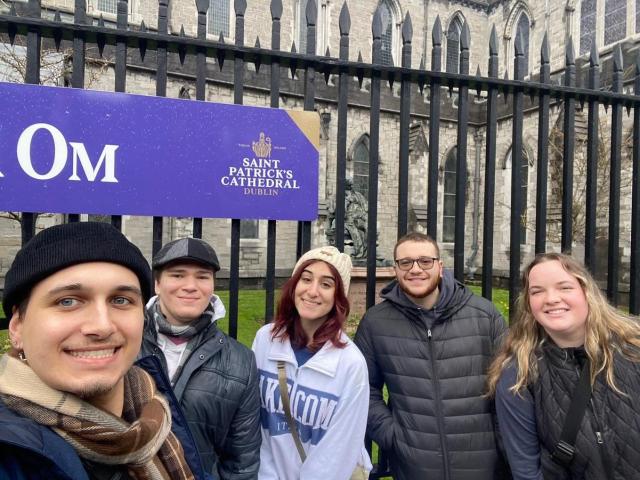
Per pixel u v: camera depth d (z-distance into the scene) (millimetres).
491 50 2904
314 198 2617
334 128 18656
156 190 2355
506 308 11414
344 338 2314
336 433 2193
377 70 2701
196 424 1983
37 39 2225
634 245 3195
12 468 957
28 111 2182
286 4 19500
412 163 20672
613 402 1974
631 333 2076
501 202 20422
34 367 1060
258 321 9172
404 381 2516
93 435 1071
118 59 2318
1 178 2148
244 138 2496
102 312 1076
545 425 2074
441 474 2408
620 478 1924
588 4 19234
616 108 3117
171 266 2025
